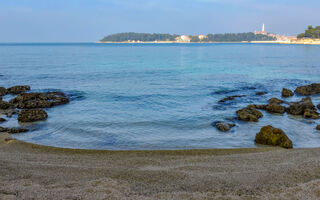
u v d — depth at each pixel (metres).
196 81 32.41
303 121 16.48
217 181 8.42
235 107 19.86
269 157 10.80
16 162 10.13
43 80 33.16
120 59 67.94
